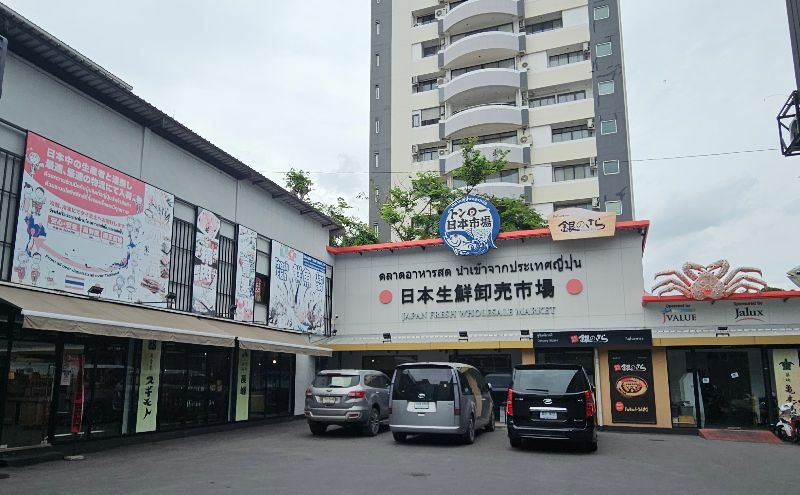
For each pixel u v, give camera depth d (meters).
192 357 14.76
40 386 10.51
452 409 12.05
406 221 36.94
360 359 21.42
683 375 17.28
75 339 11.36
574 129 36.03
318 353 17.59
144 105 12.69
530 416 11.29
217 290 15.69
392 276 21.48
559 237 19.11
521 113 36.44
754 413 16.77
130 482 7.82
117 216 12.33
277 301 18.45
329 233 23.34
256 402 17.41
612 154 34.47
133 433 12.55
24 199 10.23
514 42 37.62
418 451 11.23
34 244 10.34
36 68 10.82
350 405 13.52
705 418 16.98
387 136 40.50
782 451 12.20
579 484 7.96
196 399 14.78
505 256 20.05
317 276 21.22
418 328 20.69
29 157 10.41
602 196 34.16
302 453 10.89
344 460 9.97
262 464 9.49
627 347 17.41
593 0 36.91
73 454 10.83
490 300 19.94
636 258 18.55
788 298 16.64
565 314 18.94
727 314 17.17
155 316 12.50
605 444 13.06
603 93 35.44
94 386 11.73
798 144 11.07
